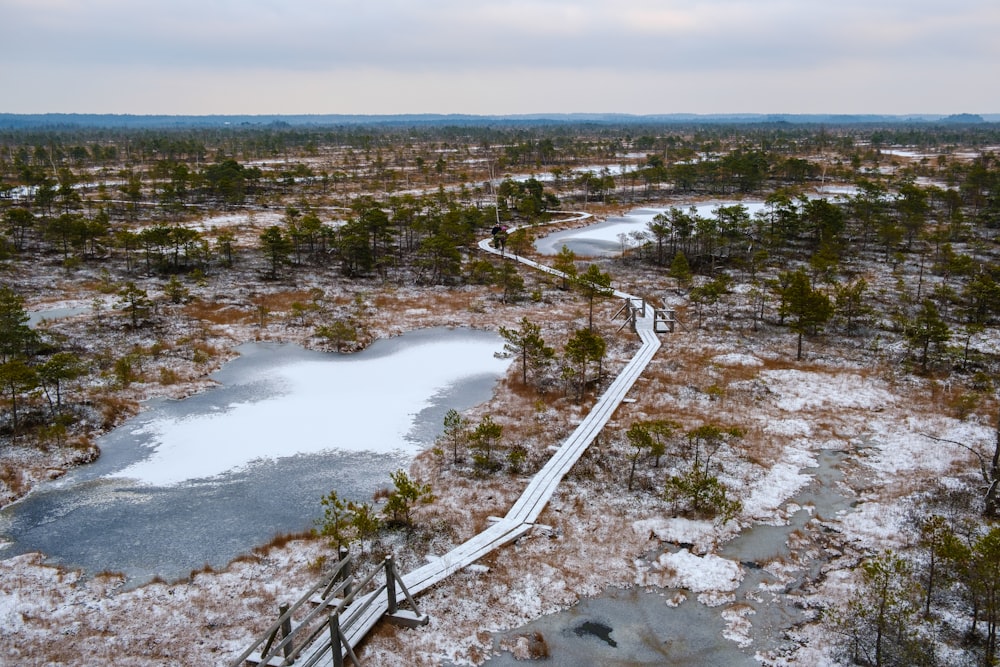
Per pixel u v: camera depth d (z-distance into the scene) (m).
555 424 39.81
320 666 20.53
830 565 26.53
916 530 28.38
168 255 75.50
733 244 85.12
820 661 21.25
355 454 36.31
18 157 146.50
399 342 55.56
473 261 78.19
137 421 39.91
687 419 40.28
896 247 83.44
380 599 23.73
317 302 63.72
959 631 22.22
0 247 71.25
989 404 41.44
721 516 29.69
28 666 20.73
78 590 24.75
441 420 40.75
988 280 61.19
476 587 24.81
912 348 49.66
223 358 50.06
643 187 141.62
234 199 109.44
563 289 71.81
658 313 61.06
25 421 38.16
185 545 27.84
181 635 22.25
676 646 22.08
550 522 29.33
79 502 31.17
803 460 35.31
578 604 24.17
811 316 49.56
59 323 53.94
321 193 123.62
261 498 31.69
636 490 32.06
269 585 24.95
